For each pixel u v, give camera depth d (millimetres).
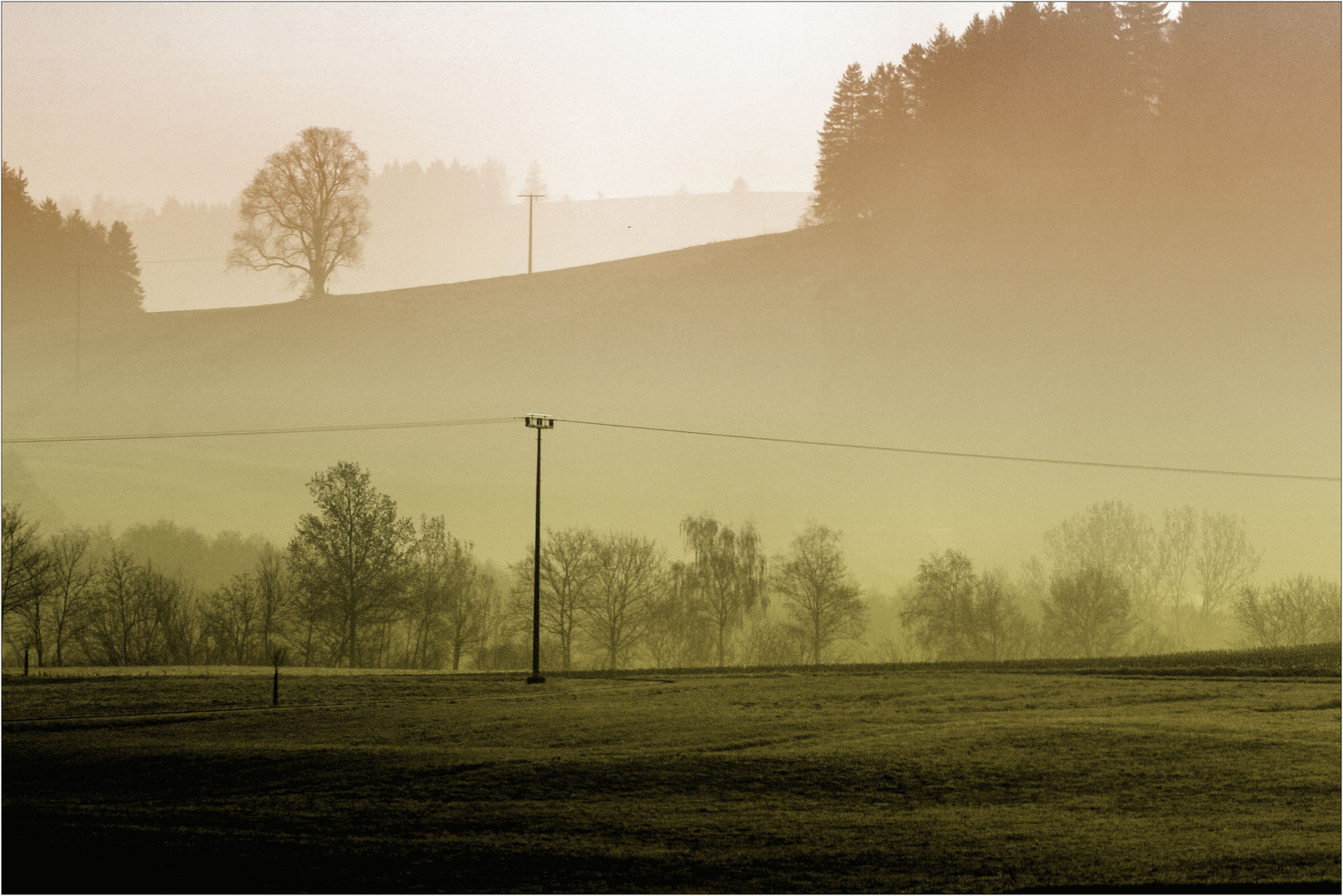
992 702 34531
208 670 52281
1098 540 93812
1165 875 16516
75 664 71000
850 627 82812
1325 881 15977
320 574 70812
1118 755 24922
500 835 20000
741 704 35625
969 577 81250
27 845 19734
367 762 26547
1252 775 22812
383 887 17359
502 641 77438
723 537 83375
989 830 19562
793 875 17422
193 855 19109
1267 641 77375
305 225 149125
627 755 26469
